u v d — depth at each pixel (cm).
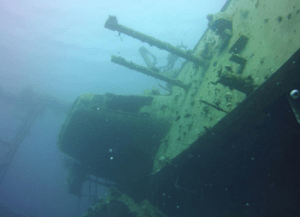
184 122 653
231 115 372
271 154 383
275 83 293
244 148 409
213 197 576
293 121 312
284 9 345
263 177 430
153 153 772
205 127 432
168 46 703
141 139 797
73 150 876
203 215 647
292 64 267
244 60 413
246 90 349
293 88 279
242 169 454
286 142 347
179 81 789
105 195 766
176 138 657
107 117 832
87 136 834
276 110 320
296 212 402
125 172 812
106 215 673
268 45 360
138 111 877
